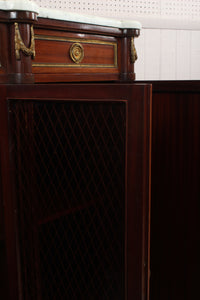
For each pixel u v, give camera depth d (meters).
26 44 1.02
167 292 1.61
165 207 1.56
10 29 1.01
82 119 0.98
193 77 2.32
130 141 0.89
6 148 1.07
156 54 2.18
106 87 0.90
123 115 0.89
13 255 1.14
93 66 1.34
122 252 0.99
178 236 1.53
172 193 1.52
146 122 0.87
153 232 1.63
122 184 0.94
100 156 0.98
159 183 1.56
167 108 1.47
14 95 1.03
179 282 1.55
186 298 1.53
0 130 1.07
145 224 0.93
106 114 0.93
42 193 1.12
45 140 1.06
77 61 1.26
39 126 1.05
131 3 2.02
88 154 1.00
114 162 0.95
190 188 1.45
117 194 0.97
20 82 1.03
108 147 0.95
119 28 1.44
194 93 1.37
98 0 1.92
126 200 0.94
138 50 2.11
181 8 2.19
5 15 0.99
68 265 1.17
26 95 1.01
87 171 1.02
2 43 1.01
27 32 1.02
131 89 0.86
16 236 1.12
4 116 1.05
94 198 1.04
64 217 1.14
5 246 1.16
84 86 0.92
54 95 0.97
